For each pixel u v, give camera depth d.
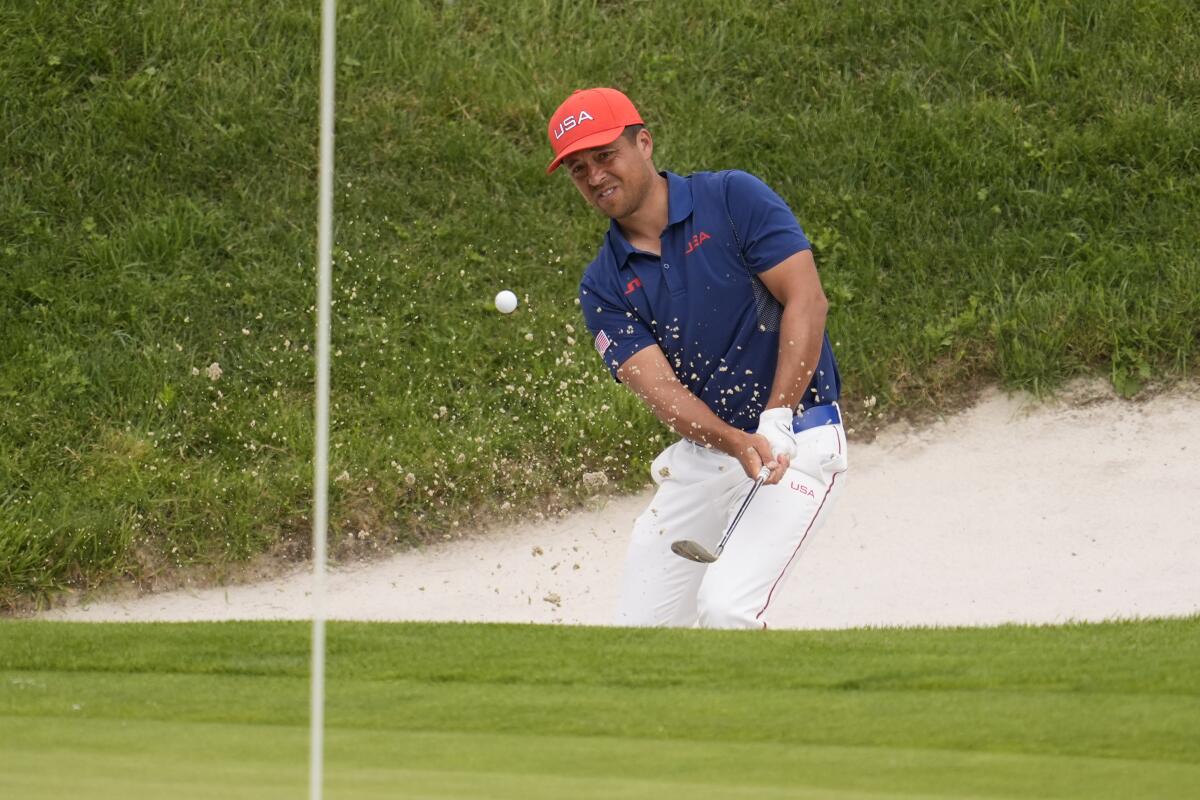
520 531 29.84
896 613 26.88
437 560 29.22
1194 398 30.80
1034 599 26.83
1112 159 35.81
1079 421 30.80
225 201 36.47
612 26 41.19
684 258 18.23
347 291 34.75
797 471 18.09
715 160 37.06
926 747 10.93
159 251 35.06
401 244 35.97
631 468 30.70
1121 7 39.41
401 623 16.98
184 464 30.88
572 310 34.62
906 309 33.28
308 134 38.00
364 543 29.42
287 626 16.84
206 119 37.69
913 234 34.94
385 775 9.95
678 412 18.25
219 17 39.94
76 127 37.34
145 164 36.88
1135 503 28.73
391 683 13.78
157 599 28.14
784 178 36.56
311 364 33.06
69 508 29.16
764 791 9.45
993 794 9.38
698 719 11.91
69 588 27.97
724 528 19.17
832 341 32.41
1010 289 33.44
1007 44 39.03
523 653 14.88
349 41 40.03
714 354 18.55
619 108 18.23
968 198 35.38
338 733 11.62
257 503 29.59
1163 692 12.73
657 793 9.36
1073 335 31.92
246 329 33.47
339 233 36.03
